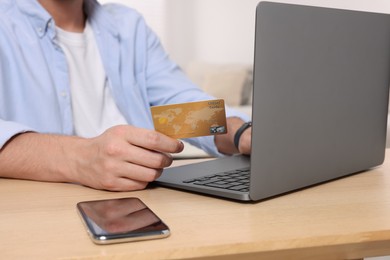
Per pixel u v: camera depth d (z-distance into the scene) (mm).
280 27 741
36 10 1471
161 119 844
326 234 608
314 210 719
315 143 852
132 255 544
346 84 900
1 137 949
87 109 1600
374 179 941
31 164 942
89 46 1664
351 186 879
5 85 1409
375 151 1020
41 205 760
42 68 1468
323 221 663
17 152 949
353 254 641
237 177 893
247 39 5473
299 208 730
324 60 838
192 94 1686
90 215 661
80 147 918
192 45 5395
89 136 1574
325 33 829
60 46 1535
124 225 610
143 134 846
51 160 933
